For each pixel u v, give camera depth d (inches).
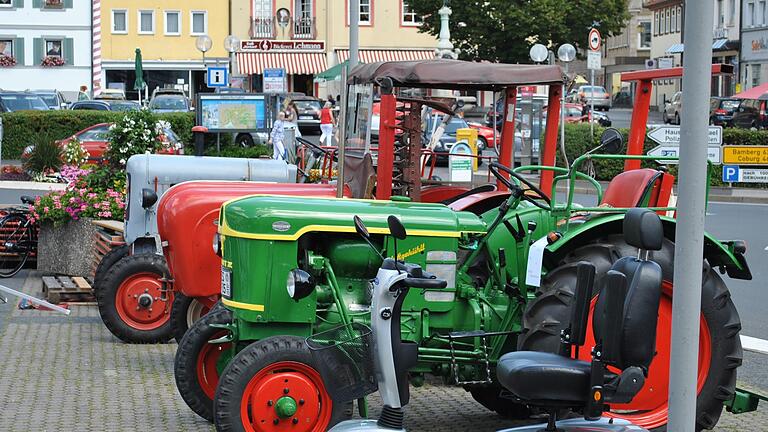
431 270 342.6
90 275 655.8
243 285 333.7
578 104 2541.8
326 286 337.7
